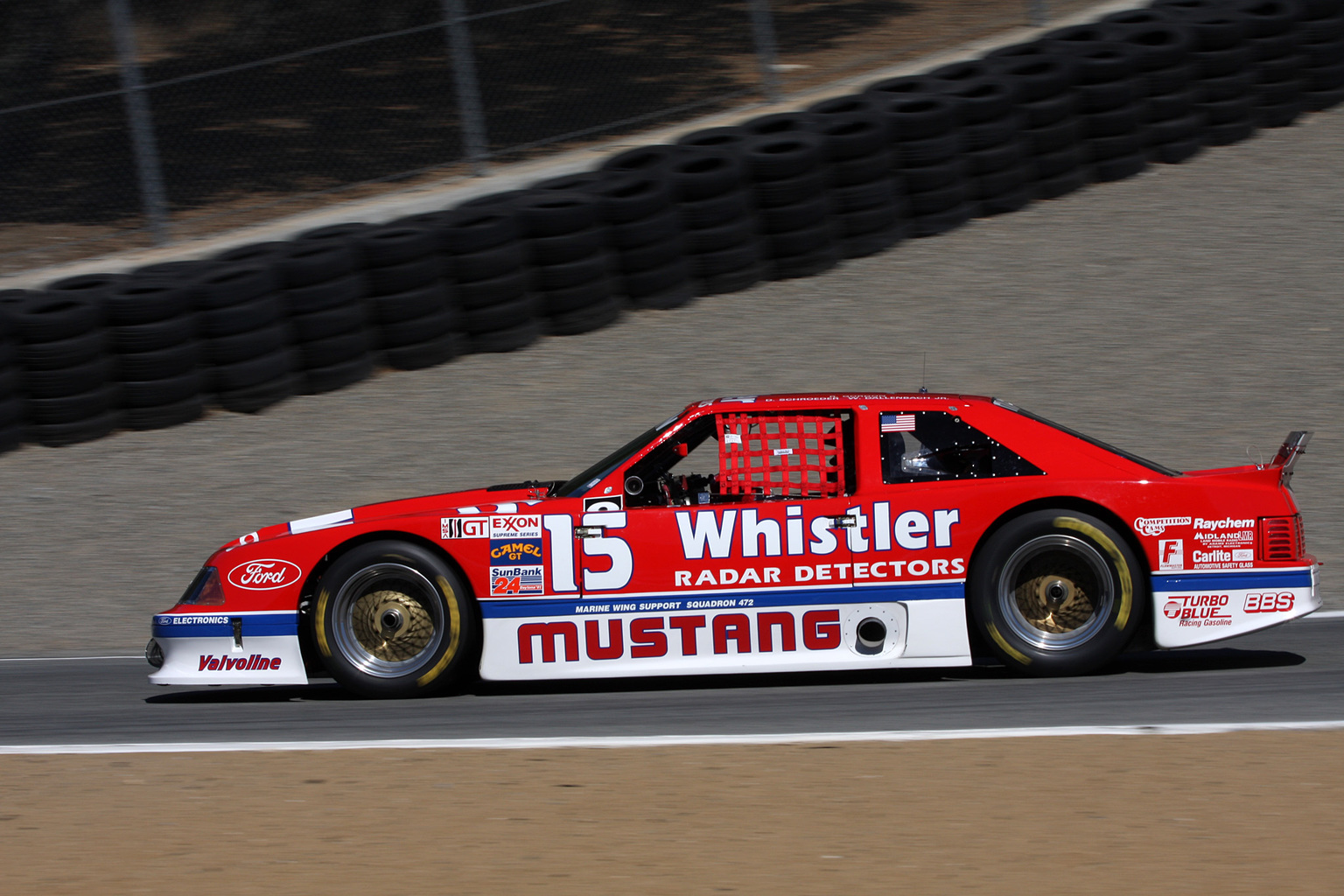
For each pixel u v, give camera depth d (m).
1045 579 22.06
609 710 21.31
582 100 58.12
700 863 14.38
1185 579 21.91
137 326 39.41
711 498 22.77
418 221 44.22
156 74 61.22
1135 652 23.67
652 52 61.53
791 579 21.92
